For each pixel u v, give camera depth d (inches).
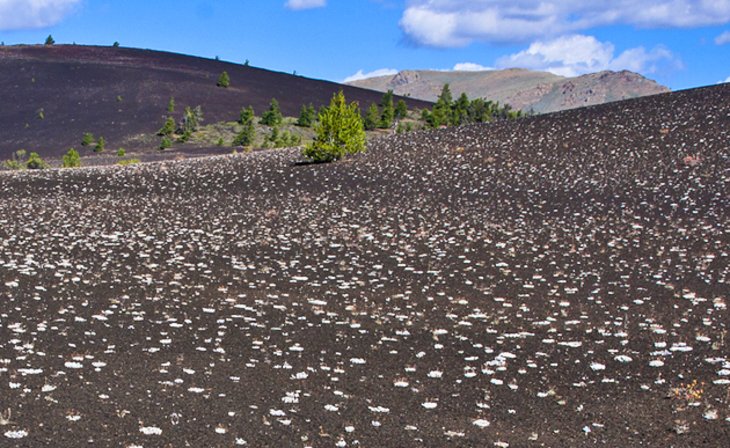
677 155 1389.0
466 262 824.9
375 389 446.0
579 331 573.9
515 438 375.6
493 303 662.5
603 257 830.5
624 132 1619.1
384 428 383.9
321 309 637.9
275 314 621.9
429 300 673.6
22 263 788.6
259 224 1064.2
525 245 904.9
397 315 620.4
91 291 677.9
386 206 1187.9
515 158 1541.6
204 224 1066.7
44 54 5940.0
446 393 441.7
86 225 1047.6
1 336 521.7
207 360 492.1
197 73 5856.3
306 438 364.5
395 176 1455.5
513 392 445.1
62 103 4544.8
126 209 1200.2
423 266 813.2
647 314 613.6
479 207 1153.4
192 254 866.1
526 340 554.3
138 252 869.8
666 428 387.5
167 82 5275.6
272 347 529.0
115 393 418.9
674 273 746.8
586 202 1144.2
